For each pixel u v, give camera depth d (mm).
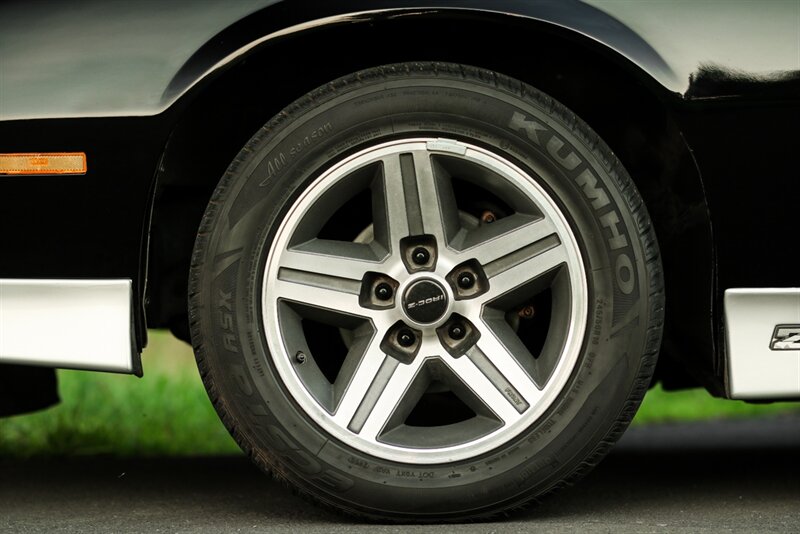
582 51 3414
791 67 3287
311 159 3342
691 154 3305
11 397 4094
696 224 3412
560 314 3375
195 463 5051
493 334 3367
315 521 3547
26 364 3373
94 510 3861
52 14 3422
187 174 3713
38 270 3377
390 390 3361
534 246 3350
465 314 3367
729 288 3344
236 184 3348
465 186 3631
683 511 3715
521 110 3332
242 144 3678
